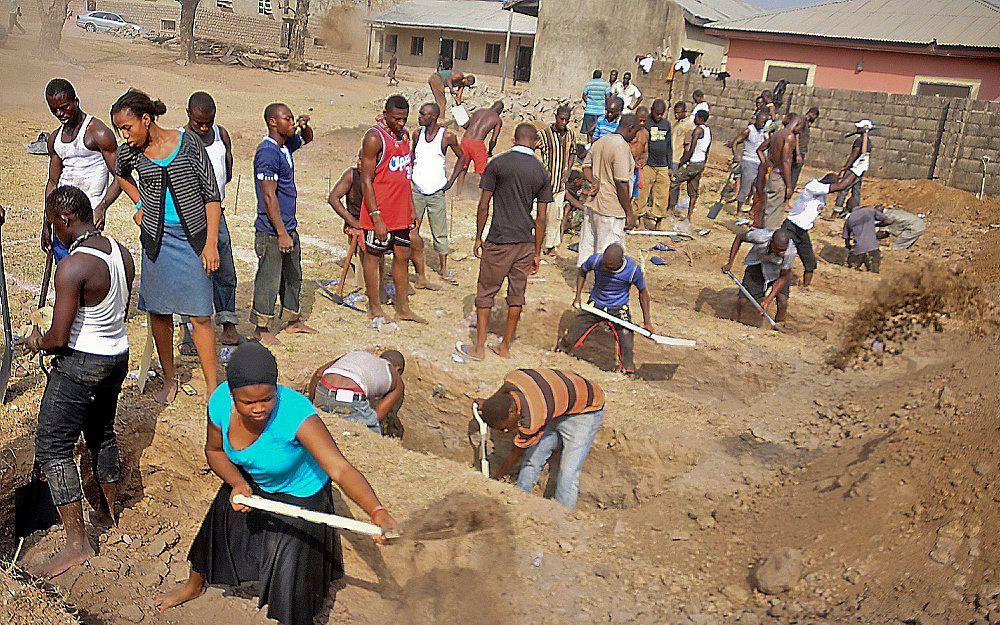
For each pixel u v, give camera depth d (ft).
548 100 78.23
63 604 12.98
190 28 124.36
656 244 39.22
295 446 11.76
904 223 43.50
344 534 15.11
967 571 13.04
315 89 112.37
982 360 22.39
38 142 46.55
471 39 149.48
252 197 41.50
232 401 11.44
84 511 16.43
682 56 84.48
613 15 85.35
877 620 12.74
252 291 27.76
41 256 28.32
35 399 18.88
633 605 13.76
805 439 20.25
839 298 31.35
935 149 60.80
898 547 14.05
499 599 13.91
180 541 15.97
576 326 25.48
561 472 19.35
